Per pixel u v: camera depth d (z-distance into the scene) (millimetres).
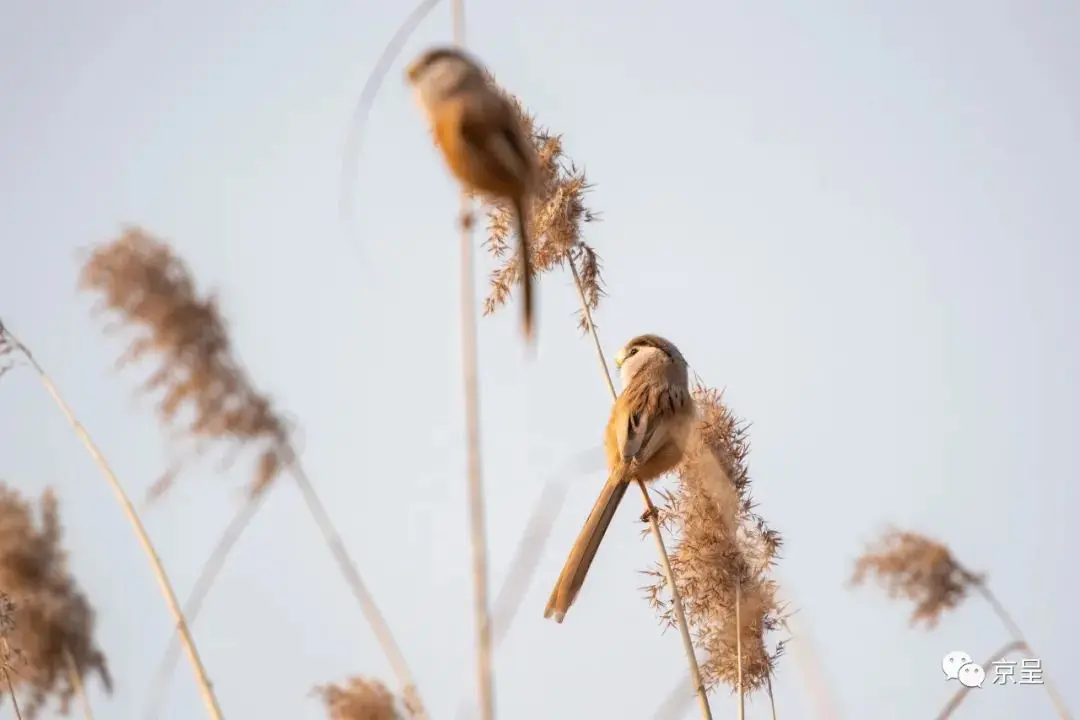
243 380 13938
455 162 8609
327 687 13672
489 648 9867
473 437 10156
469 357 10242
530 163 8711
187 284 14008
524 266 8602
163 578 13375
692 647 14250
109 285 13875
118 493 13875
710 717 13773
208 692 12914
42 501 16781
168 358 13758
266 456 13773
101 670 16188
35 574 16250
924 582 16844
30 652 15875
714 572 14906
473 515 10062
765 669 14703
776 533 15156
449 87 8711
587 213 15523
